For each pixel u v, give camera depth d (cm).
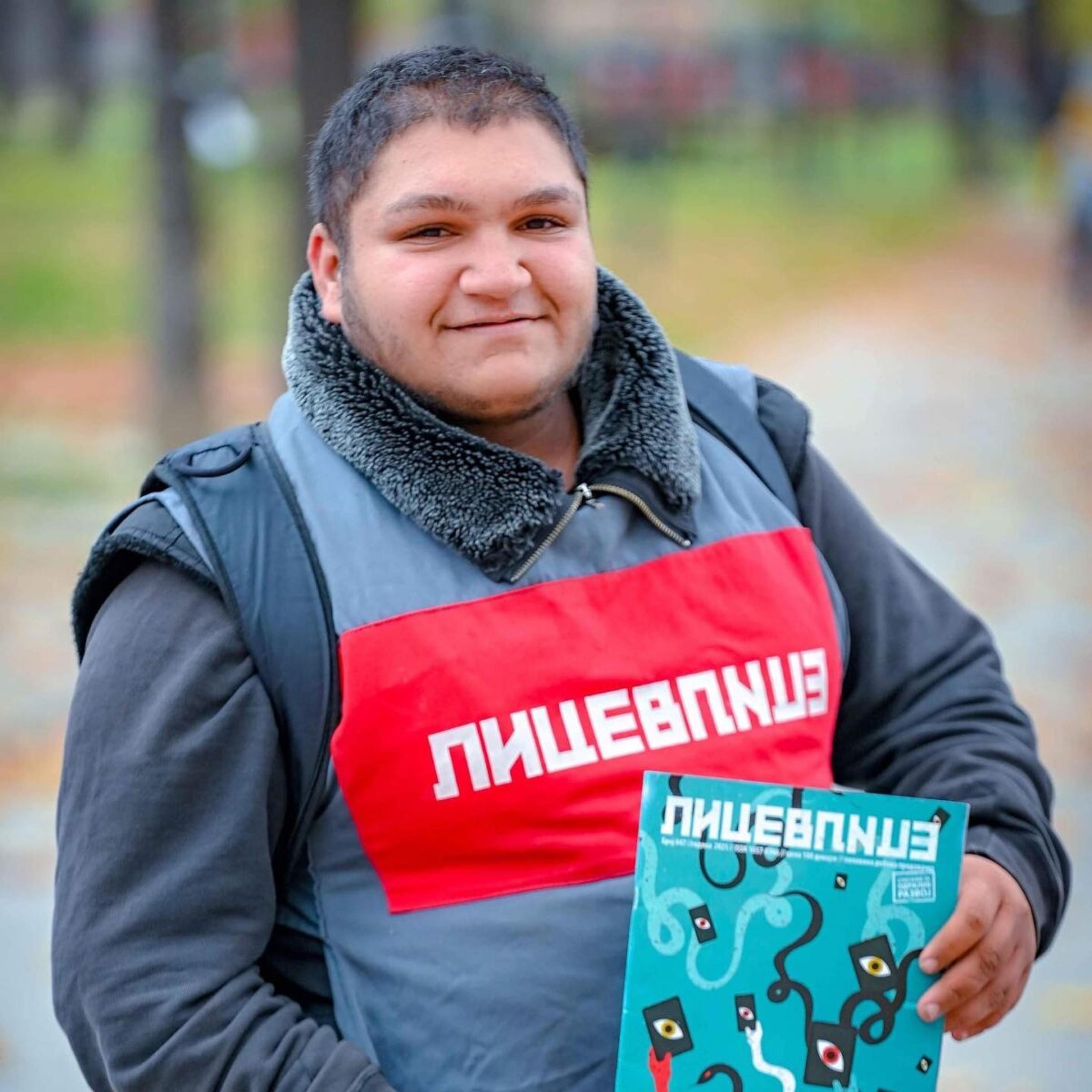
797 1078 208
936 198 4231
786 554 242
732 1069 208
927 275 2916
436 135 221
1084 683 827
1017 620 952
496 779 215
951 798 241
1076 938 555
